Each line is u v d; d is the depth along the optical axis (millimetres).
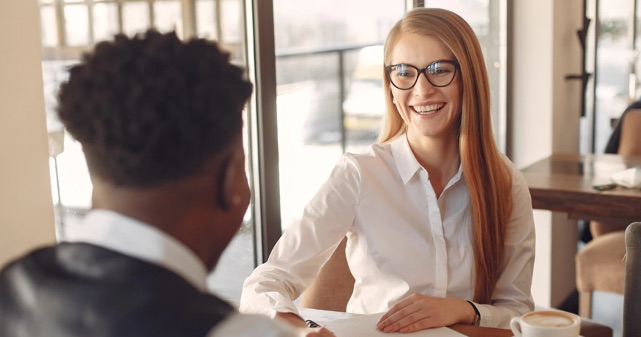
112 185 758
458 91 1799
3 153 1392
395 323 1544
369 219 1869
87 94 753
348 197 1871
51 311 720
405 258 1845
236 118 785
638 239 1706
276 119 2453
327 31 5414
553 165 3449
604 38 5625
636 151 3809
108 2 1914
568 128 4312
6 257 1404
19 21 1416
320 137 5746
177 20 2123
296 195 3734
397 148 1897
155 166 741
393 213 1859
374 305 1879
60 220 1792
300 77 5449
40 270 763
